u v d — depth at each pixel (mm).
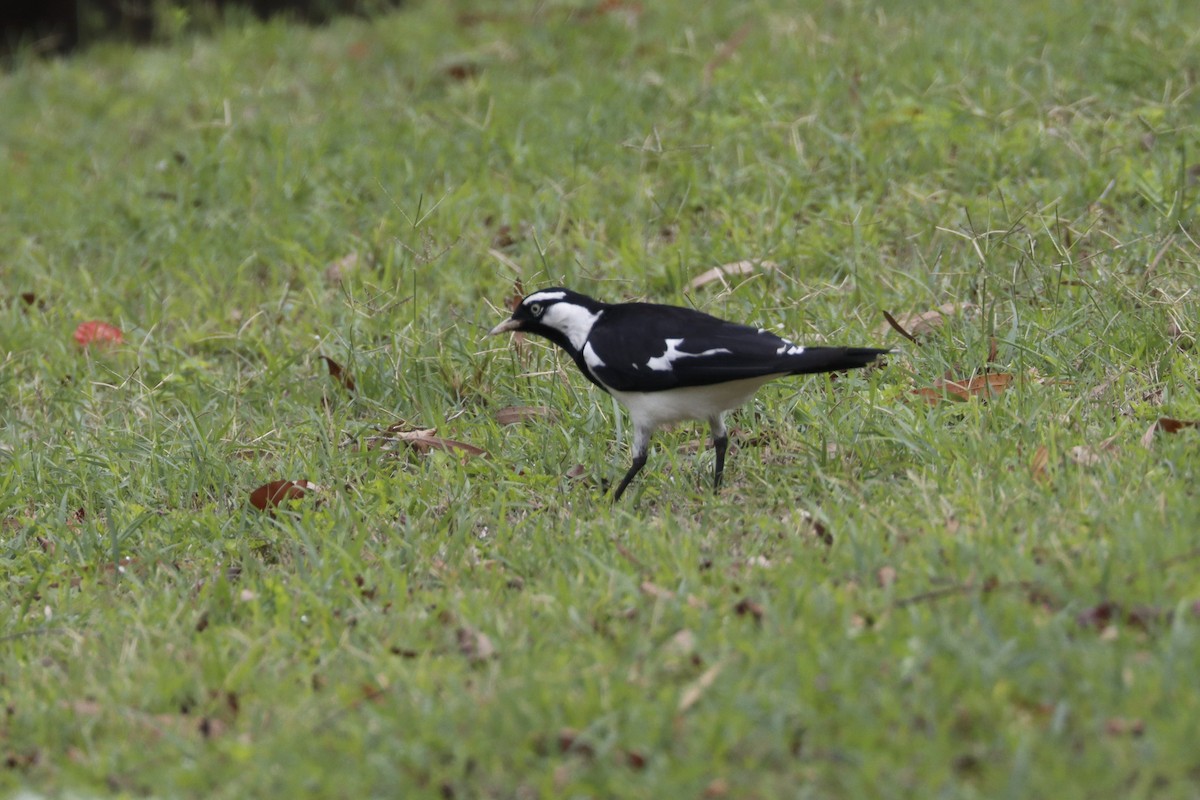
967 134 14570
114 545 9555
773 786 6043
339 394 11945
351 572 8820
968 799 5812
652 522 9055
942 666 6582
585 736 6445
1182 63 15312
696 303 12484
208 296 13930
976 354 10852
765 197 14125
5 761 7102
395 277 13570
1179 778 5762
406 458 10805
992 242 12578
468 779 6383
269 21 22391
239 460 11023
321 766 6508
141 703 7445
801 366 8781
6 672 8180
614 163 15250
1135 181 13156
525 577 8602
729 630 7250
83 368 12938
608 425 10859
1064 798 5707
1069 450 9125
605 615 7816
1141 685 6262
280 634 8008
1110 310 11109
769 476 9734
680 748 6375
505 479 10156
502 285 13297
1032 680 6449
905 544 8117
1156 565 7293
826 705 6480
